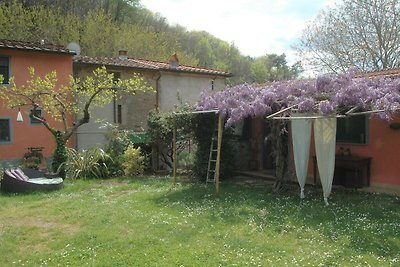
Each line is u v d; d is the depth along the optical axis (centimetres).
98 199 902
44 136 1398
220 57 4838
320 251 527
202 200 876
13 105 1209
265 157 1316
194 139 1243
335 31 2241
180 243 570
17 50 1335
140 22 3766
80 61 1473
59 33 2697
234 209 779
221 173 1174
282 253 523
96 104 1340
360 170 958
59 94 1299
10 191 991
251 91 970
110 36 2947
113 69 1556
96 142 1506
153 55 3114
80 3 3188
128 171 1322
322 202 836
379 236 585
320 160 823
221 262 490
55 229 656
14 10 2450
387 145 928
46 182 1034
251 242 570
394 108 698
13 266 492
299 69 2400
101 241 582
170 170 1466
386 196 888
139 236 602
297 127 870
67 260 509
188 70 1753
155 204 838
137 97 1631
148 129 1432
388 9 2089
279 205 812
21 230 649
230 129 1174
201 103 1090
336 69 2233
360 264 477
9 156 1338
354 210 754
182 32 4422
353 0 2164
